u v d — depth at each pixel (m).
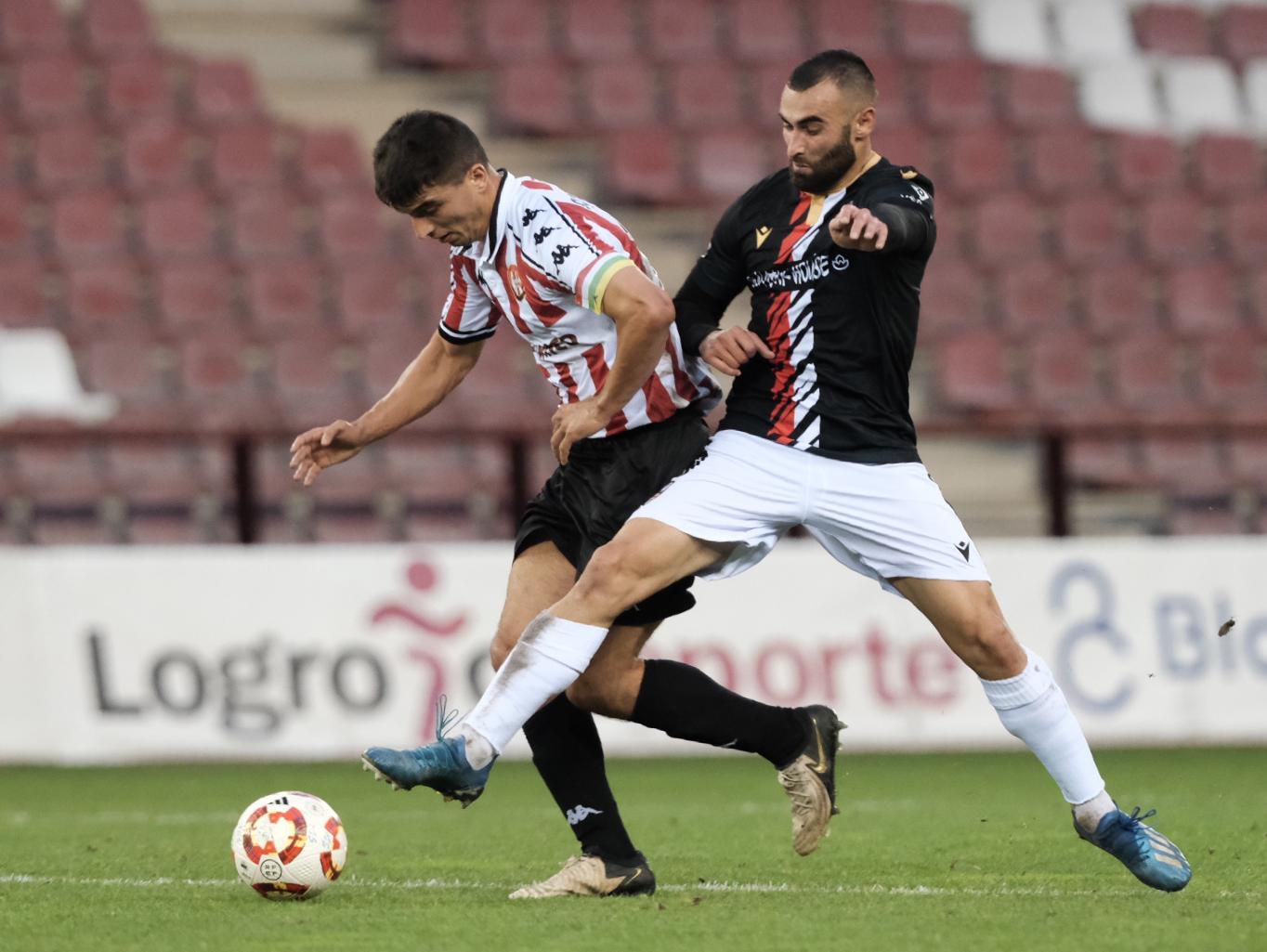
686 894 18.05
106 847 23.44
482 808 29.45
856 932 15.15
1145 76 73.69
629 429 17.86
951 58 73.50
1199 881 19.03
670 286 64.19
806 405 17.23
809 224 17.28
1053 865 20.92
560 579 18.36
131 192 59.78
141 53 64.94
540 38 69.94
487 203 17.28
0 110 61.88
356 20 69.75
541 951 14.32
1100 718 41.53
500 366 56.41
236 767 37.25
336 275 58.78
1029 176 69.00
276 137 63.06
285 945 14.73
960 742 40.97
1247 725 42.16
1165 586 42.28
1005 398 59.66
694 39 71.38
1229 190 70.88
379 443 51.78
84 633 38.31
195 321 57.25
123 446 50.81
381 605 39.19
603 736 40.97
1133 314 64.25
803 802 18.25
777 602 40.41
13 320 55.69
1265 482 57.03
